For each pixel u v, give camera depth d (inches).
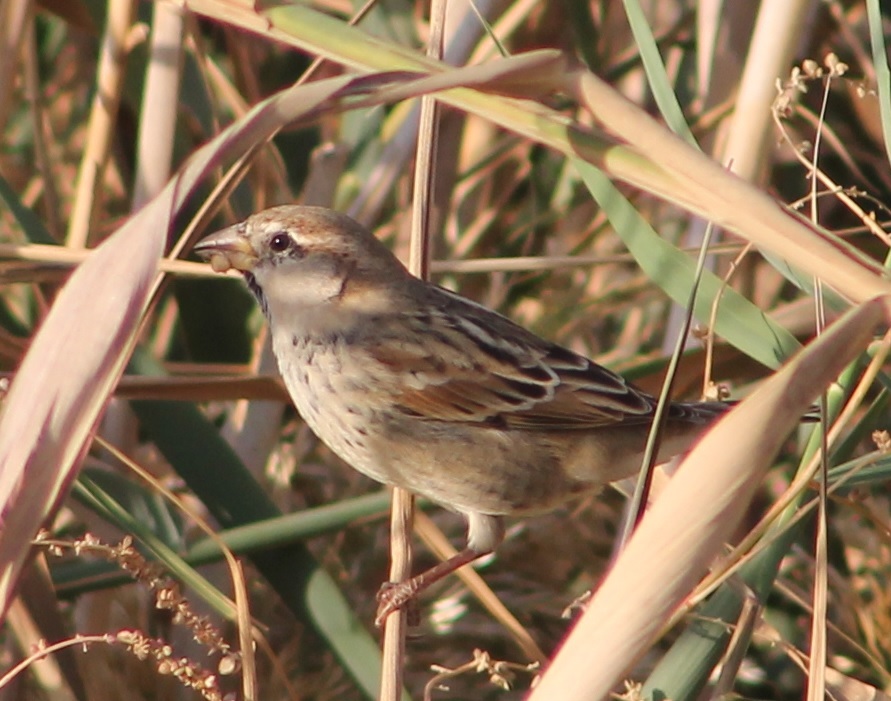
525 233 438.6
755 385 317.4
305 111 165.9
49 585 262.2
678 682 229.6
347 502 276.7
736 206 177.9
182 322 353.4
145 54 371.9
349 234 282.8
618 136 193.8
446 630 350.9
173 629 318.0
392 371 277.4
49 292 341.7
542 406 279.1
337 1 421.4
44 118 399.9
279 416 329.7
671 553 149.9
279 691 326.6
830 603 344.2
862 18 423.5
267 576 274.2
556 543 364.8
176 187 155.3
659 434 196.9
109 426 327.9
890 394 258.7
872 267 177.2
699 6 370.0
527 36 438.9
